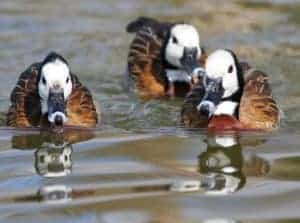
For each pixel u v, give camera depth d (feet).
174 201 37.47
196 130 51.11
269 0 82.07
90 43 70.54
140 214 36.01
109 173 41.81
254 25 74.84
